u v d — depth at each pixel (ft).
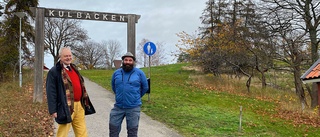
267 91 65.00
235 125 30.86
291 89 72.84
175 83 70.74
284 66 62.59
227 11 111.14
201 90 60.64
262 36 61.16
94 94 48.37
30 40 94.07
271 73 88.94
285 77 86.17
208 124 29.99
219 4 112.16
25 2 91.61
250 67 73.41
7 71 85.46
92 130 25.05
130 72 18.60
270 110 45.68
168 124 28.86
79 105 16.81
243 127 30.35
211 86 68.54
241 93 63.05
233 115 36.63
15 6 91.30
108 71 129.80
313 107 53.78
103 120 28.89
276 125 34.71
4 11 92.89
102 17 40.14
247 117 36.94
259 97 60.08
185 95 50.90
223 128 28.84
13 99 39.55
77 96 16.61
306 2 57.72
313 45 58.18
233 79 78.28
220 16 111.45
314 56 57.62
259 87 69.92
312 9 57.98
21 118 26.63
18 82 68.28
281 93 65.05
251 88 68.13
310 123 37.50
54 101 15.64
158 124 28.60
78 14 38.99
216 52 72.90
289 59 59.31
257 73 84.43
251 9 93.45
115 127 18.49
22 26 90.22
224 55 71.05
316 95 55.31
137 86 18.48
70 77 16.39
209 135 25.63
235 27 70.23
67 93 15.97
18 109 31.50
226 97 53.83
